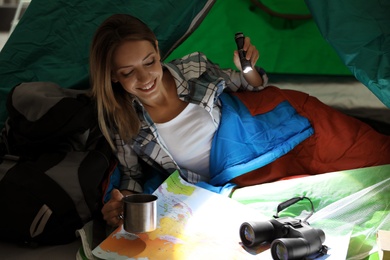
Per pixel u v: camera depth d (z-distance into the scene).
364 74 1.87
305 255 1.47
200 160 1.99
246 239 1.57
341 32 1.92
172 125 1.95
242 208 1.71
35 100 1.89
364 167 1.92
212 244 1.57
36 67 2.23
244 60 2.00
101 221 1.82
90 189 1.79
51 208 1.73
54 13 2.22
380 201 1.68
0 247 1.76
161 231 1.64
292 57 2.85
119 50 1.77
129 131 1.90
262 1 2.76
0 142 2.04
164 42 2.17
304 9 2.75
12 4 4.55
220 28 2.78
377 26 1.90
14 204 1.73
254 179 1.93
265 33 2.81
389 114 2.41
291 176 1.94
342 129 2.01
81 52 2.21
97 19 2.20
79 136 1.88
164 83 1.96
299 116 2.04
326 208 1.69
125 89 1.84
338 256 1.48
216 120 1.97
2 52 2.23
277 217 1.66
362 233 1.59
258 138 1.97
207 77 2.00
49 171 1.77
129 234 1.64
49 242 1.76
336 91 2.65
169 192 1.78
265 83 2.15
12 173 1.76
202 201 1.75
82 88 2.23
